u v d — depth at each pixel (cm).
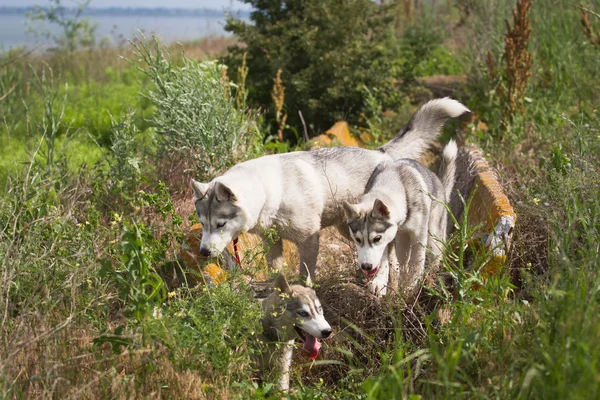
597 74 1014
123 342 415
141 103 1243
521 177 698
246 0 1231
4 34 3481
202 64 859
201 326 427
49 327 449
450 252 517
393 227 541
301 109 1164
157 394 396
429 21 1778
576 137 680
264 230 554
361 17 1206
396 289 556
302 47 1183
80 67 1670
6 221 564
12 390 382
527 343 390
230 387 416
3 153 962
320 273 616
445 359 386
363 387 392
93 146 998
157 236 620
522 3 998
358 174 623
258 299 505
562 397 308
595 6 1137
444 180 661
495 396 354
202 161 744
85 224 564
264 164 584
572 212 503
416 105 1252
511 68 1001
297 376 490
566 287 406
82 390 377
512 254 547
